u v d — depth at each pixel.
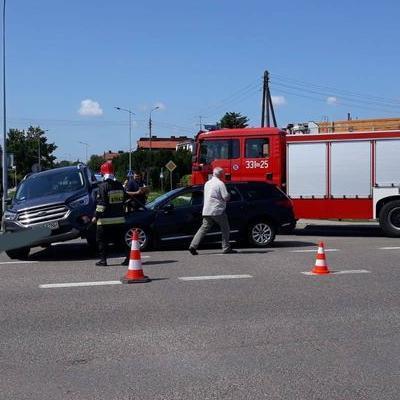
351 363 5.20
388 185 15.88
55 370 5.08
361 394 4.46
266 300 7.79
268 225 13.50
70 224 11.82
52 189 12.75
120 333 6.25
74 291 8.51
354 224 19.62
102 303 7.69
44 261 11.93
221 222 12.23
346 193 16.25
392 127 19.72
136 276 9.16
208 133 17.50
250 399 4.37
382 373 4.93
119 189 10.97
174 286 8.79
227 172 17.27
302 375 4.89
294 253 12.38
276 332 6.24
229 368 5.09
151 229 12.84
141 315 7.02
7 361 5.34
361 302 7.65
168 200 13.07
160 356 5.45
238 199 13.42
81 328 6.46
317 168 16.50
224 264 10.88
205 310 7.25
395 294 8.13
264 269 10.30
